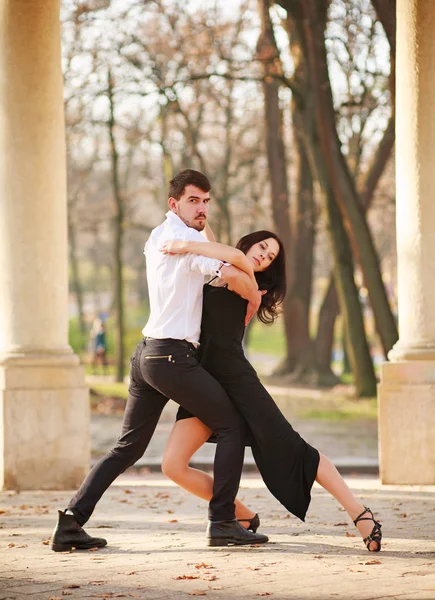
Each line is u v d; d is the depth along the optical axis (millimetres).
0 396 8812
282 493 5562
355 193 20188
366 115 24969
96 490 5680
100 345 37469
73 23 21859
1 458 8820
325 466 5582
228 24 23906
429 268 8789
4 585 4723
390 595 4371
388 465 8781
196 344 5590
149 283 5656
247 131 30484
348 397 22688
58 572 5016
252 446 5645
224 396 5566
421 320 8812
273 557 5352
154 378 5492
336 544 5766
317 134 21828
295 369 30594
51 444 8836
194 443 5734
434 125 8711
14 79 8828
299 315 30141
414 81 8727
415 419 8703
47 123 8898
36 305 8906
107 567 5129
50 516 7129
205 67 23734
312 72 19453
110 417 19188
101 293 72875
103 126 25703
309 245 29859
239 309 5613
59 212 9016
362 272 20156
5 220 8922
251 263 5777
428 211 8773
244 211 35750
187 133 28875
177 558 5359
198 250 5457
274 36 22203
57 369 8891
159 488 8906
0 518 7059
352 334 22562
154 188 33844
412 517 6840
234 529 5719
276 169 29281
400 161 8914
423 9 8641
